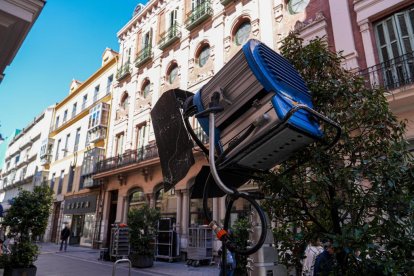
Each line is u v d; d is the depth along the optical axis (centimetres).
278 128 159
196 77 1520
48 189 966
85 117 2525
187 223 1354
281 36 1161
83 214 2216
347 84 317
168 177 216
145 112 1817
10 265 820
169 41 1727
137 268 1110
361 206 274
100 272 1030
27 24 557
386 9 884
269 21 1226
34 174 3281
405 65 803
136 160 1675
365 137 307
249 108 174
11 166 4906
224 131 186
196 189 224
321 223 313
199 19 1549
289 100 170
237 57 182
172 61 1727
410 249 246
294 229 324
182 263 1237
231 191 161
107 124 2186
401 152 293
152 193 1573
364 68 882
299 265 333
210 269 1059
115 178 1902
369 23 916
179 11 1783
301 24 1088
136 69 2028
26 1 538
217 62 1415
